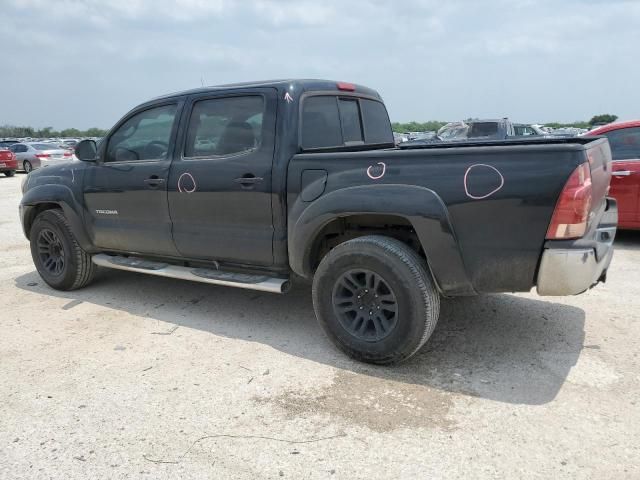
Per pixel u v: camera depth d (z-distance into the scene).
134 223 4.60
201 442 2.72
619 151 6.59
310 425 2.84
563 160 2.85
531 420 2.83
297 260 3.65
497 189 2.97
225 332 4.15
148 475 2.48
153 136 4.46
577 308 4.44
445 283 3.20
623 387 3.15
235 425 2.86
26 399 3.18
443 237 3.11
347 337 3.51
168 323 4.37
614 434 2.69
